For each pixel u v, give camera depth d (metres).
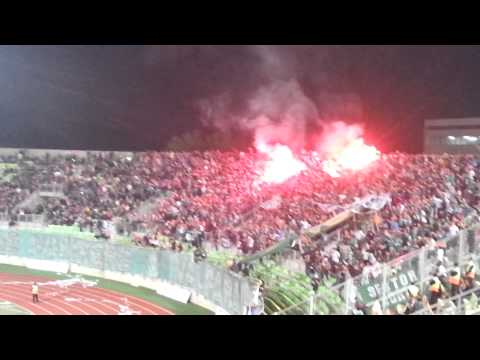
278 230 23.02
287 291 18.95
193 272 22.08
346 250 20.25
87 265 27.33
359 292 17.70
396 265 17.97
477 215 20.36
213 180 29.52
